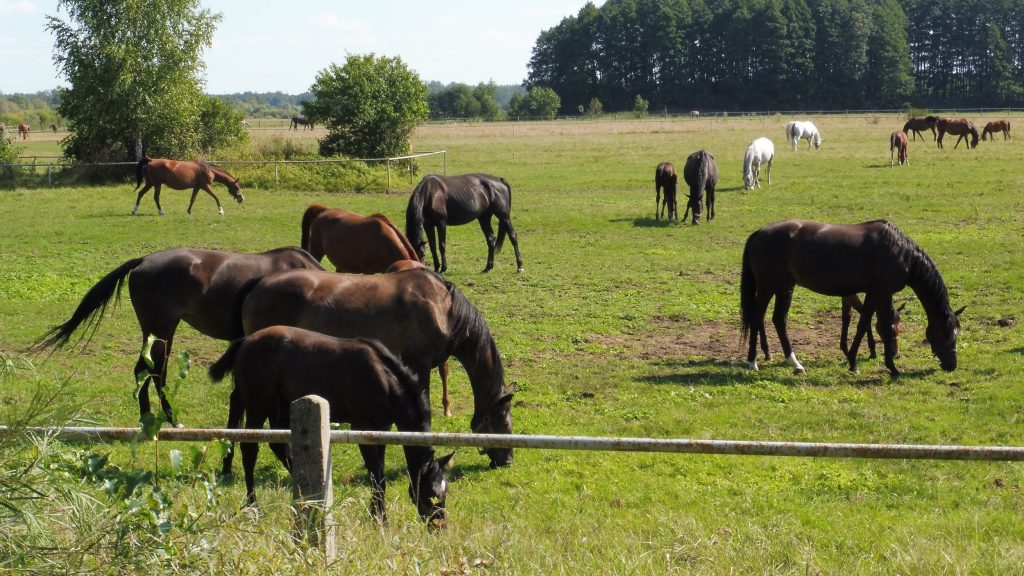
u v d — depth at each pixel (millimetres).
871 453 4566
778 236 11062
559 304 14734
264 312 7684
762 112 111500
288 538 4426
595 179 32812
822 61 119625
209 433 4801
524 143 53031
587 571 4898
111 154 37156
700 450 4625
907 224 20875
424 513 5949
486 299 15117
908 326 13023
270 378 6328
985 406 9289
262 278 7812
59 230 22547
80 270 17625
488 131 68500
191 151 38781
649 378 10750
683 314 14016
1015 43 127375
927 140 50656
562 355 11938
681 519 6152
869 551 5746
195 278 8586
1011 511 6660
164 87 37062
